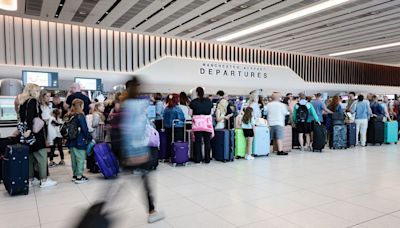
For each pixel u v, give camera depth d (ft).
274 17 30.66
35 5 26.94
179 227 8.84
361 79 63.67
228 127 20.83
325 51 50.29
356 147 25.62
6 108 17.57
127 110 8.92
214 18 31.17
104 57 38.96
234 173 15.75
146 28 35.12
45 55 35.35
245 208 10.46
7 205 10.94
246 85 48.88
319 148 22.80
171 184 13.56
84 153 14.34
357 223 9.12
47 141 14.61
